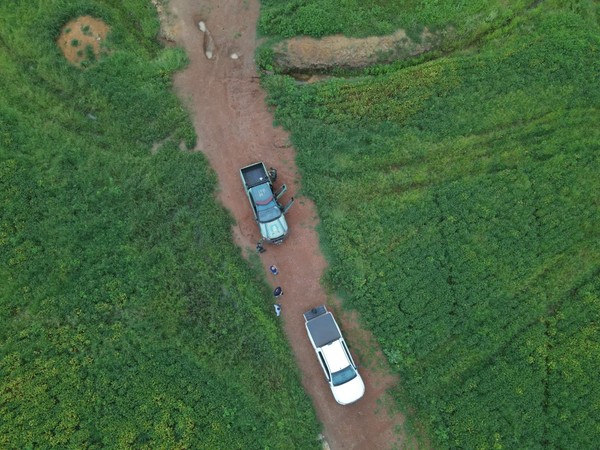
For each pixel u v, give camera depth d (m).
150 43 25.47
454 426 21.17
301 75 25.97
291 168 24.19
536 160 24.31
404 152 24.00
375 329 22.28
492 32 26.08
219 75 25.05
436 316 22.34
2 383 21.00
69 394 21.05
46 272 22.52
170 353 21.75
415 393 21.61
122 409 20.95
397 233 23.22
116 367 21.55
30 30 24.84
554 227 23.38
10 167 23.34
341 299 22.73
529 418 21.25
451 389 21.66
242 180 23.52
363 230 23.20
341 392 20.94
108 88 24.44
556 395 21.53
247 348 21.97
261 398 21.42
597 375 21.64
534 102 24.73
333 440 21.39
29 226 22.89
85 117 24.47
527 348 22.00
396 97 24.78
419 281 22.67
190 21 25.53
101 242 22.98
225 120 24.61
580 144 24.34
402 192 23.86
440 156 24.25
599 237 23.44
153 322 22.06
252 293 22.48
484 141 24.42
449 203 23.55
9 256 22.50
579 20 25.89
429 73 25.00
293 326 22.53
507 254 23.05
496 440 20.89
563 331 22.31
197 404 21.22
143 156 24.11
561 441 21.00
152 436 20.69
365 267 22.73
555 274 23.02
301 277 22.97
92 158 23.84
